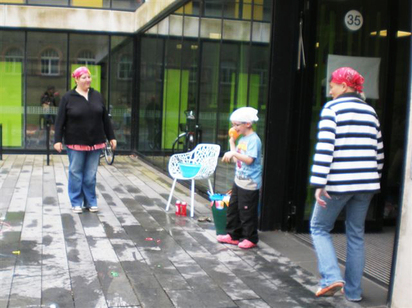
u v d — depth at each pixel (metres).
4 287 3.60
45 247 4.59
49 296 3.46
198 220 5.78
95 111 6.01
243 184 4.68
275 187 5.33
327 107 3.41
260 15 5.51
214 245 4.83
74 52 12.16
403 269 3.26
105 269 4.05
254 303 3.48
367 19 5.42
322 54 5.29
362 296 3.68
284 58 5.21
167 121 9.47
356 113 3.38
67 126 5.96
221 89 6.77
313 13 5.18
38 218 5.68
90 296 3.49
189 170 5.96
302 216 5.27
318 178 3.30
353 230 3.56
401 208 3.29
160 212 6.21
